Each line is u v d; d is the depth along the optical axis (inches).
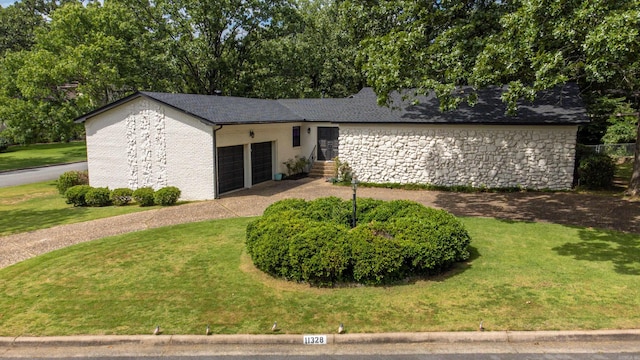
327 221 336.2
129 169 672.4
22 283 292.7
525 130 610.9
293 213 327.3
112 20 951.0
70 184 725.3
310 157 861.8
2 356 207.6
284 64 1178.0
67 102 856.3
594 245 350.9
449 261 292.5
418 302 246.4
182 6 1042.7
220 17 1055.6
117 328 223.9
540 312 231.6
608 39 290.4
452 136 647.8
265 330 218.5
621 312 229.6
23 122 824.3
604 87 650.2
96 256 349.4
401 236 283.9
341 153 725.3
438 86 456.8
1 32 1637.6
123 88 1021.2
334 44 1238.9
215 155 605.0
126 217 511.2
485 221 442.9
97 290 275.0
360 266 264.1
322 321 226.7
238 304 248.7
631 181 552.4
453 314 231.3
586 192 588.4
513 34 387.9
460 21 489.4
